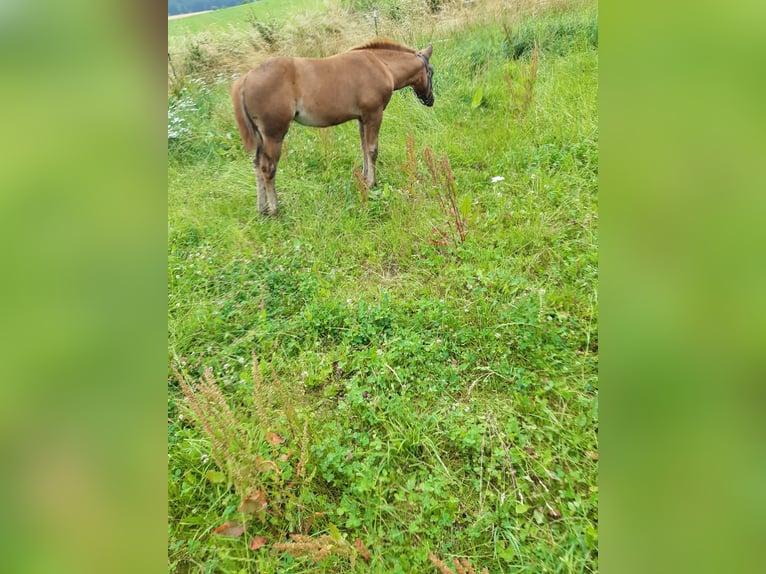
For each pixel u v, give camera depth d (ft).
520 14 18.33
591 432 6.19
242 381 7.63
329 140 14.74
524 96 13.99
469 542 5.48
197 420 6.26
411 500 5.89
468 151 12.93
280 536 5.75
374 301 9.03
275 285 9.82
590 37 16.20
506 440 6.45
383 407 7.07
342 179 13.20
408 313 8.70
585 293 8.12
